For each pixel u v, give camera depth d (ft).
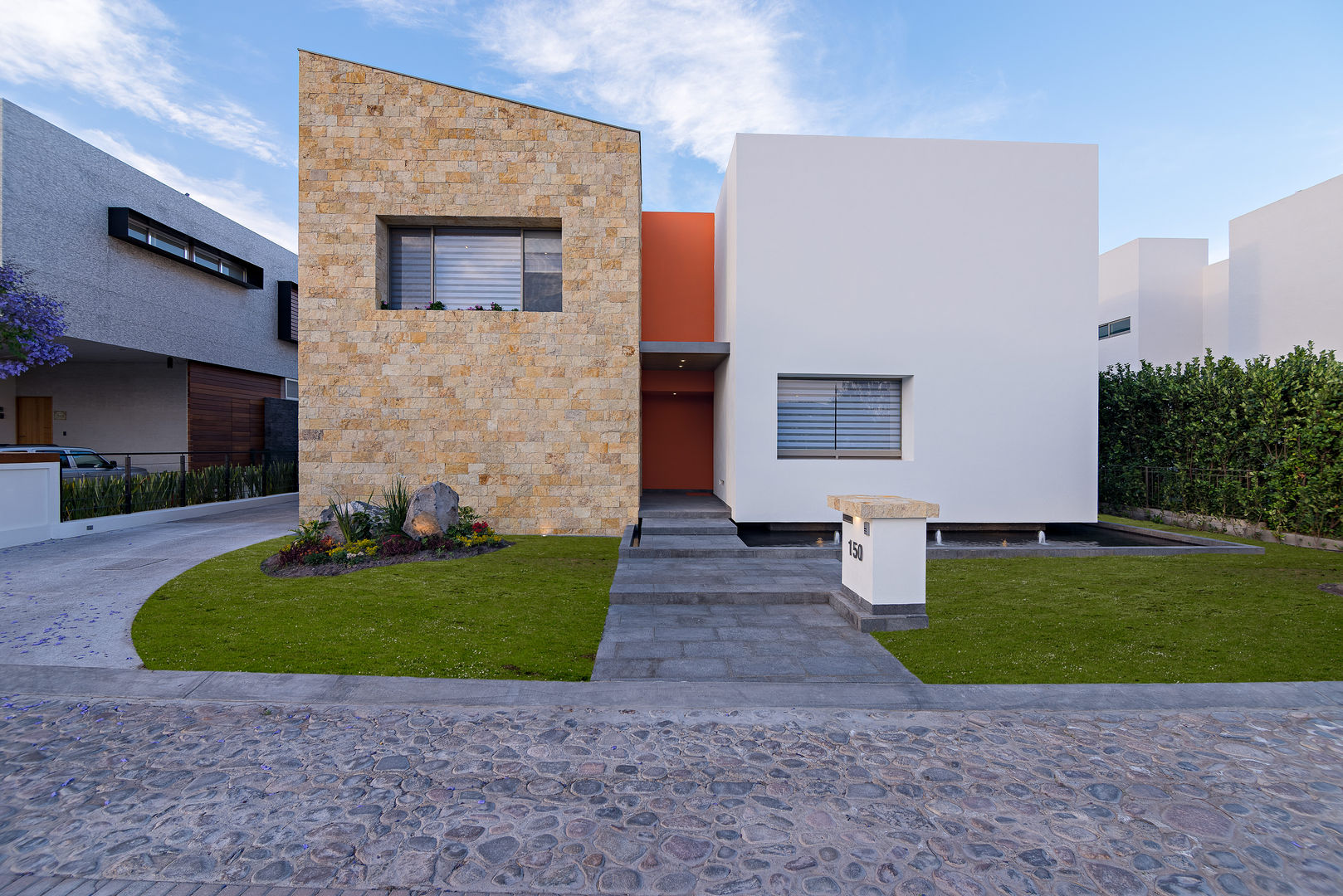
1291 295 46.70
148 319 47.65
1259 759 10.62
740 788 9.70
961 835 8.52
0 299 31.78
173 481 41.06
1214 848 8.25
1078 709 12.57
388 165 32.81
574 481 33.30
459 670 14.29
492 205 33.09
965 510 32.32
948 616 18.49
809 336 31.83
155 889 7.35
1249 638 16.48
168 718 11.97
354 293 32.73
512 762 10.49
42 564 24.95
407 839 8.34
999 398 32.32
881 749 11.00
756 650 15.89
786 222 31.71
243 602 19.25
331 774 10.02
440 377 33.01
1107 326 66.90
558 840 8.36
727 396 34.22
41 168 38.99
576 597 20.67
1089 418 32.53
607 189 33.19
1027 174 32.24
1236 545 28.43
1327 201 44.47
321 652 15.19
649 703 12.88
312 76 32.58
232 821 8.71
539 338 33.19
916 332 32.07
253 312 60.49
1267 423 33.04
